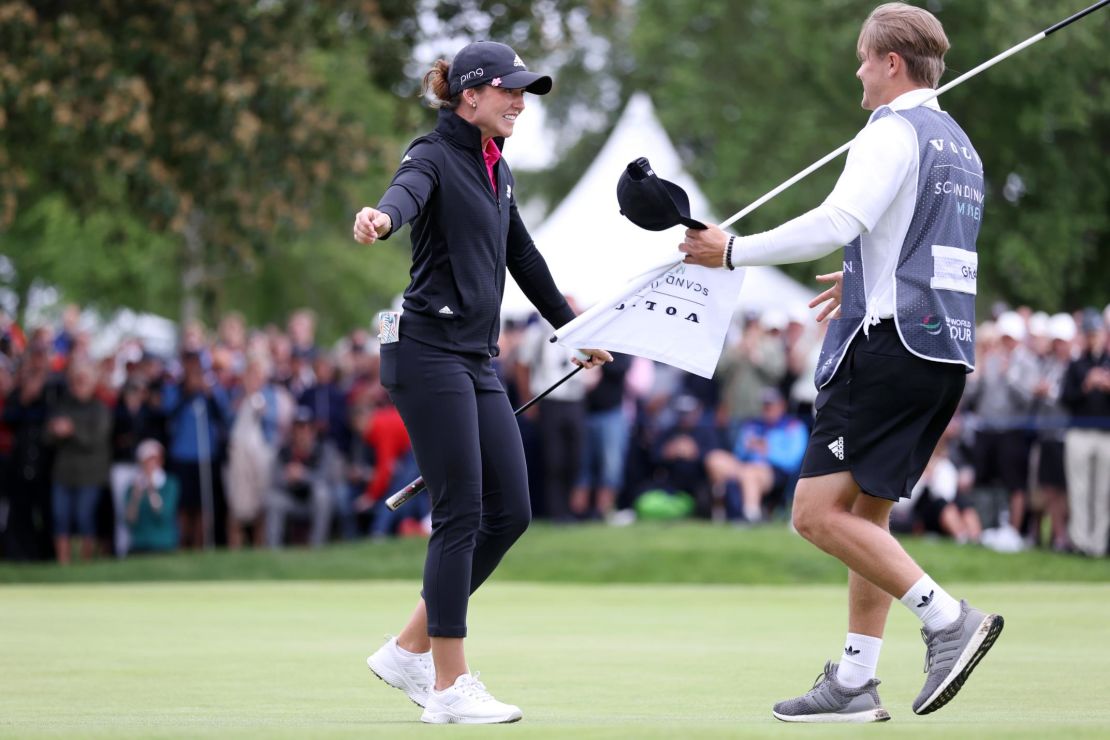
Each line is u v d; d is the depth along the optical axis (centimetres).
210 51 4719
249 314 9994
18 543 4394
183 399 4431
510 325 4694
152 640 2367
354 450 4584
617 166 5625
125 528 4391
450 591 1440
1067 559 3947
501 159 1508
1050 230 7444
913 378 1354
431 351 1449
